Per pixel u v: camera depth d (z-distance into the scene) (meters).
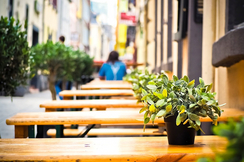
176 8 6.51
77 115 2.41
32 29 18.42
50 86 6.62
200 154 1.39
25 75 3.20
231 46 2.75
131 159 1.40
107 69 7.13
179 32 5.87
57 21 27.56
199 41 4.94
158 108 1.54
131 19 26.03
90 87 4.91
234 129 0.64
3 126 5.32
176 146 1.59
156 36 12.44
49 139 1.81
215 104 1.55
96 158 1.39
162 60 10.47
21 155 1.38
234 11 3.53
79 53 10.11
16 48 3.03
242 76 2.98
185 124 1.60
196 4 4.93
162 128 2.68
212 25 4.07
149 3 14.66
